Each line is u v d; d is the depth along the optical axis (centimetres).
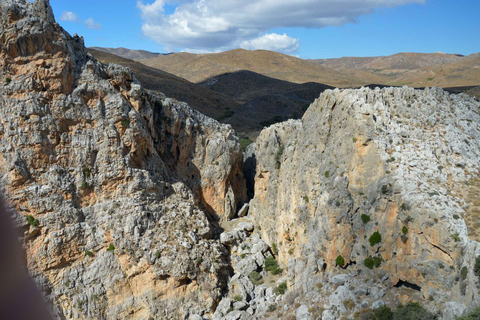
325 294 3681
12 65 4566
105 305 4525
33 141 4541
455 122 4028
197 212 5472
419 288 3422
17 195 4422
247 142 9562
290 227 4897
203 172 6475
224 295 4781
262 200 6003
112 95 5056
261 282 4888
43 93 4644
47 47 4634
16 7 4494
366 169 3753
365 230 3731
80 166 4791
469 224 3072
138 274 4634
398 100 4219
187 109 6725
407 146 3772
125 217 4834
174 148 6319
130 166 5069
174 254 4709
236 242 5641
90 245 4666
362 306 3416
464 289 2869
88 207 4794
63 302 4453
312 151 4462
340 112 4156
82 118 4844
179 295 4619
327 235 3912
